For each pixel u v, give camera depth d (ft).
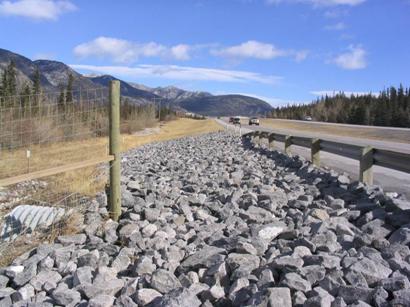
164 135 194.29
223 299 13.44
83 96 41.60
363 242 17.19
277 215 24.89
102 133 51.29
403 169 26.55
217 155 68.03
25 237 24.03
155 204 28.09
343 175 34.19
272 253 16.93
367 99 417.69
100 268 16.60
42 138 52.49
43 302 14.23
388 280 12.62
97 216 25.82
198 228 22.62
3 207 33.45
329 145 40.45
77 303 14.25
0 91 138.62
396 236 17.46
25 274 17.24
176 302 12.57
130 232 22.29
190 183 37.68
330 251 16.84
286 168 45.11
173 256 17.94
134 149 108.37
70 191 34.63
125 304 13.42
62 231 23.75
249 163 50.96
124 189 32.68
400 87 346.13
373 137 127.34
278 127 240.32
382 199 24.07
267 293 12.39
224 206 27.12
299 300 12.35
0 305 14.75
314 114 506.07
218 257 16.33
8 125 53.78
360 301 11.75
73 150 50.16
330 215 23.31
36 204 32.50
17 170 45.98
